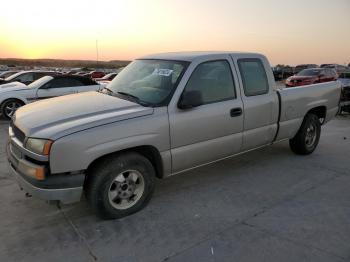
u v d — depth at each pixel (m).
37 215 4.06
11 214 4.09
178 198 4.50
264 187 4.88
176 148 4.24
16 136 3.97
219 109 4.57
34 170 3.47
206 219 3.94
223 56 4.79
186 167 4.47
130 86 4.62
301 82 22.45
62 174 3.49
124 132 3.73
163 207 4.24
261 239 3.50
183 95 4.21
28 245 3.43
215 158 4.77
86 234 3.63
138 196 4.06
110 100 4.30
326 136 8.27
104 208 3.78
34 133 3.56
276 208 4.21
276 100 5.39
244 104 4.90
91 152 3.53
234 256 3.21
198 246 3.39
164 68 4.54
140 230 3.70
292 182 5.07
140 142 3.87
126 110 3.94
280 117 5.52
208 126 4.48
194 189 4.80
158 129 3.99
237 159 6.11
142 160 3.97
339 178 5.25
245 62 5.04
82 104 4.18
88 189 3.74
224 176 5.29
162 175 4.26
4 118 10.94
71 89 11.41
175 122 4.14
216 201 4.41
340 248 3.33
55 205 4.29
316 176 5.32
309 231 3.65
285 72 46.47
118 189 3.87
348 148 7.03
